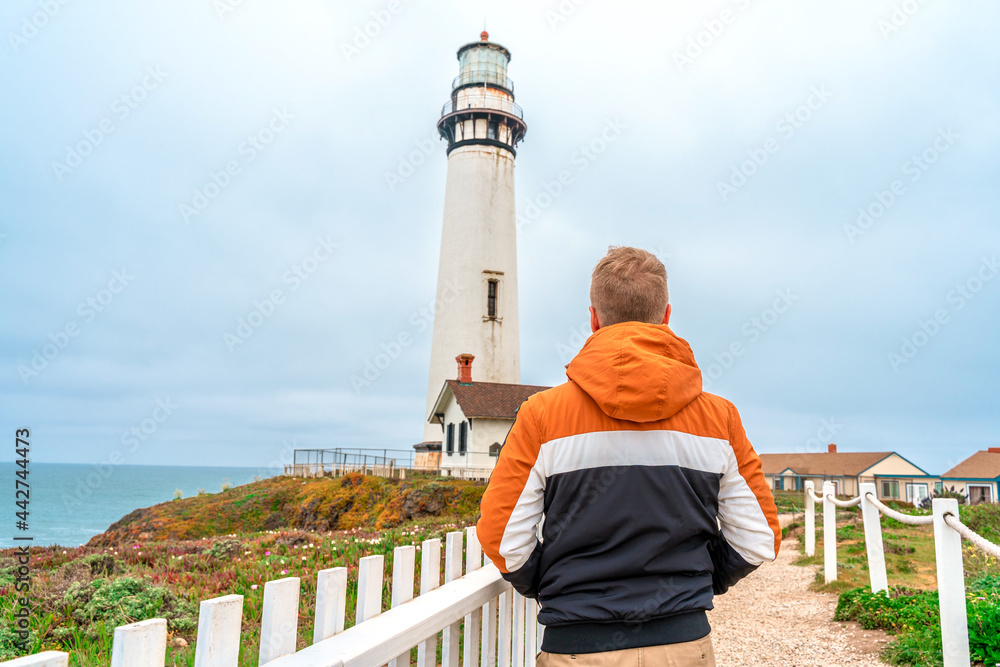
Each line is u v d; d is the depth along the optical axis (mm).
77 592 6492
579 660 1985
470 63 38812
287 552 10625
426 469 31547
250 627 6043
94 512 62250
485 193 36750
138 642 1366
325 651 1811
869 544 7473
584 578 2002
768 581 10188
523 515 2072
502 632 3051
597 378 2049
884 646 5941
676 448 2053
